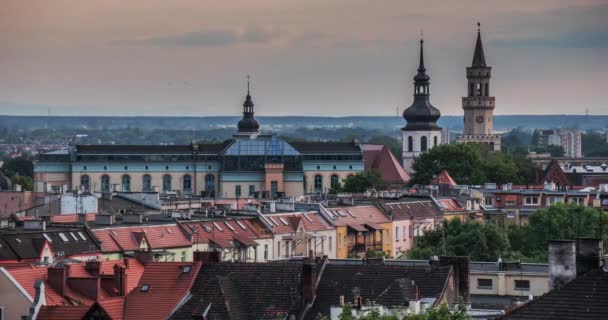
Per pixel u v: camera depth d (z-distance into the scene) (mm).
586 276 171250
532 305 169375
